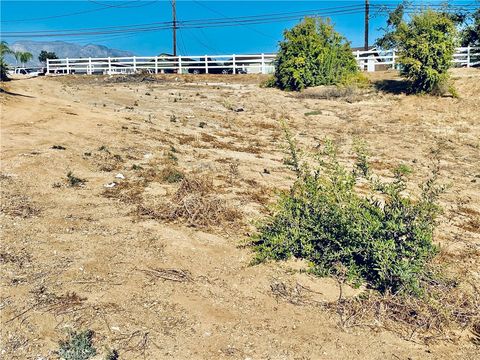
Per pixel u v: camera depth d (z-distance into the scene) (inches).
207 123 648.4
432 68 802.2
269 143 572.4
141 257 240.1
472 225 335.0
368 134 645.3
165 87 992.9
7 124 491.8
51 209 289.3
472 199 402.3
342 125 692.1
